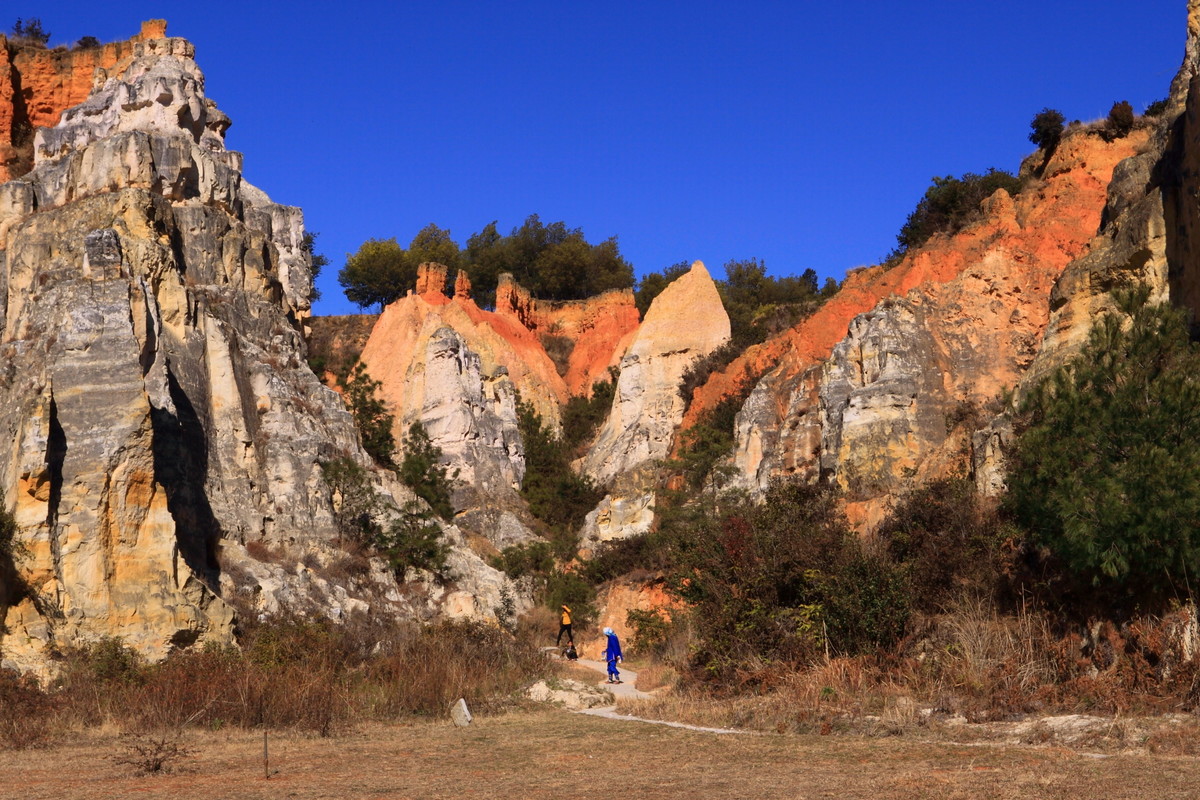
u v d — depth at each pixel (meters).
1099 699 18.16
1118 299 21.52
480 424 62.47
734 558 27.41
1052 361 28.97
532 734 20.28
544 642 42.53
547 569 49.84
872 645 23.88
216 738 21.09
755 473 48.47
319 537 39.56
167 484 34.28
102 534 30.02
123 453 30.66
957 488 27.38
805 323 51.97
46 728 21.97
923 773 14.33
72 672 26.06
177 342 38.03
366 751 18.86
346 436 43.34
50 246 39.12
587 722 21.81
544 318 89.88
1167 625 18.67
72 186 41.66
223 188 44.53
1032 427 22.20
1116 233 29.12
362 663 28.92
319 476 40.38
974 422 34.88
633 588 44.53
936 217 54.84
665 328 68.56
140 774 16.94
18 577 28.78
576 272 97.31
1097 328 21.30
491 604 43.78
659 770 15.74
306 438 40.66
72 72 52.59
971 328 40.56
